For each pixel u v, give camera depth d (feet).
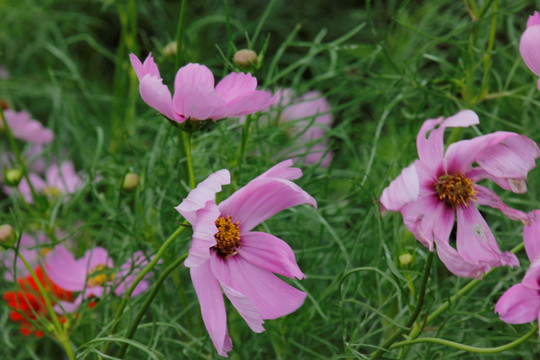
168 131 2.21
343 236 2.27
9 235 1.96
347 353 1.94
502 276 2.26
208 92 1.80
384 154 2.58
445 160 1.82
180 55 2.10
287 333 2.23
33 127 2.77
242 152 2.14
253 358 2.28
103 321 2.25
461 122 1.78
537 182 2.43
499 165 1.82
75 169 3.10
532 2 2.82
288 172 1.81
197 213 1.78
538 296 1.80
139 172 2.39
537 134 2.43
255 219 1.85
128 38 2.62
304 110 2.68
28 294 2.30
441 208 1.82
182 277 2.36
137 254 2.29
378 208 2.02
